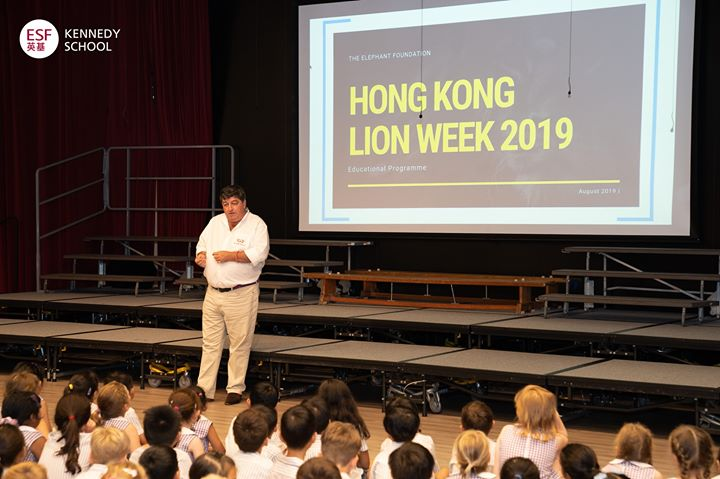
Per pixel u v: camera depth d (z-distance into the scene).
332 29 9.38
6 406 3.94
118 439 3.07
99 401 4.02
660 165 8.05
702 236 8.09
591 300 7.29
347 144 9.35
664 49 8.01
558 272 7.71
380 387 7.27
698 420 5.38
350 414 4.12
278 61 9.91
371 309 8.09
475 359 6.27
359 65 9.28
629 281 8.38
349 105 9.33
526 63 8.59
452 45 8.90
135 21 10.23
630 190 8.17
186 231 10.16
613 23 8.21
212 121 10.16
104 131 10.45
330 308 8.12
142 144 10.31
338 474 2.71
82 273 10.38
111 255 9.47
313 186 9.51
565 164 8.43
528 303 8.05
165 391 6.96
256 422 3.46
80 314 8.96
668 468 4.93
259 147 10.02
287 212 9.82
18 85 10.20
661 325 7.07
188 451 3.80
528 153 8.59
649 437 3.45
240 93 10.11
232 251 6.37
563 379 5.66
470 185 8.83
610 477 2.88
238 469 3.46
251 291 6.50
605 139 8.27
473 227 8.83
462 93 8.86
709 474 3.34
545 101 8.51
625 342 6.48
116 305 8.08
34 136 10.31
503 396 6.10
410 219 9.09
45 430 4.38
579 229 8.38
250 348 6.66
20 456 3.24
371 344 7.02
